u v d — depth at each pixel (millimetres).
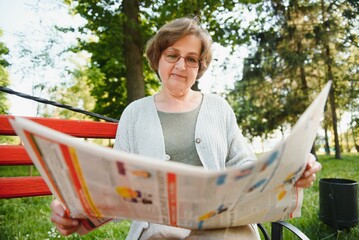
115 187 770
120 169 709
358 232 2662
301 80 13844
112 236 2613
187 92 1548
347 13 13312
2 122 1431
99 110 11859
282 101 14211
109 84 11680
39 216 3223
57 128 1599
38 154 742
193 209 823
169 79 1481
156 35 1509
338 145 14477
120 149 1486
